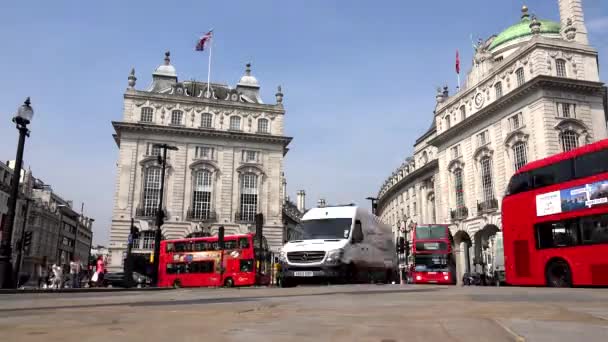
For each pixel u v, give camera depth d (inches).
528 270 726.5
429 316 217.0
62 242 4367.6
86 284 1502.2
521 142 1653.5
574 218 664.4
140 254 1987.0
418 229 1446.9
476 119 1898.4
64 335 153.3
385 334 156.3
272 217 2208.4
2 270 612.4
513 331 153.3
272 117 2317.9
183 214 2101.4
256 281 1387.8
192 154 2176.4
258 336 152.4
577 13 1747.0
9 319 209.5
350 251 818.8
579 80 1577.3
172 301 370.6
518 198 765.9
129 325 183.5
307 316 222.1
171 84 2352.4
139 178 2086.6
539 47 1617.9
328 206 898.7
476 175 1892.2
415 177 2723.9
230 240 1445.6
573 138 1573.6
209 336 152.1
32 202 3462.1
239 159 2231.8
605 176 631.8
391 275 1129.4
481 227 1813.5
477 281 1695.4
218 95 2412.6
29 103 665.6
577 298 367.2
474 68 2001.7
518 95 1654.8
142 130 2127.2
